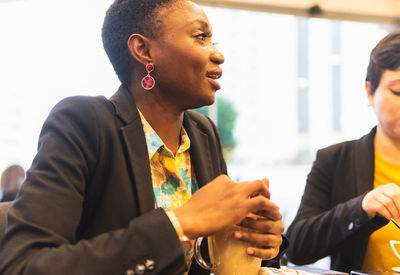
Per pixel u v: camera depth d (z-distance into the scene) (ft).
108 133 2.83
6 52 10.94
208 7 11.06
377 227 3.75
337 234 4.00
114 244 2.24
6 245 2.24
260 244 2.65
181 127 3.31
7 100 10.85
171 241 2.27
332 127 16.43
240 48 15.57
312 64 16.30
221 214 2.39
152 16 2.98
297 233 4.38
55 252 2.19
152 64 3.01
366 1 12.42
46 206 2.36
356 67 13.89
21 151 11.06
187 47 2.93
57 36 10.21
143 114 3.12
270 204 2.52
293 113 17.28
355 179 4.64
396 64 4.17
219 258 2.68
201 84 2.99
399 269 3.04
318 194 4.82
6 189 10.72
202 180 3.25
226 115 15.58
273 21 14.92
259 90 15.92
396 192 3.62
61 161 2.55
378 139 4.65
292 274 2.92
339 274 3.08
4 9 10.90
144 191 2.80
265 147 16.11
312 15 12.03
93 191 2.75
